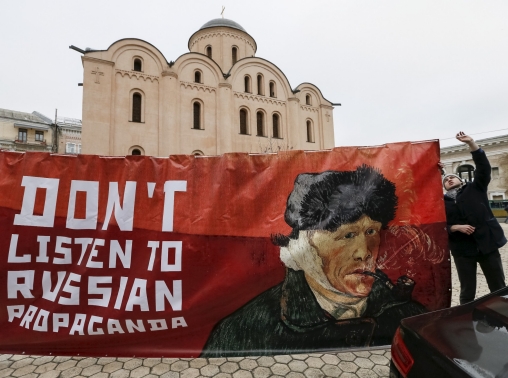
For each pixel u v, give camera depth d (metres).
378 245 2.60
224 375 2.40
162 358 2.65
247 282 2.56
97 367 2.53
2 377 2.42
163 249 2.58
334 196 2.64
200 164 2.71
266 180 2.67
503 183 23.52
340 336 2.53
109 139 15.91
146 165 2.69
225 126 19.19
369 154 2.68
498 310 1.69
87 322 2.50
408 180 2.63
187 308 2.53
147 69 17.58
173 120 17.55
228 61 24.17
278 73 22.06
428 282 2.56
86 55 15.77
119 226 2.60
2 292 2.51
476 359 1.31
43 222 2.58
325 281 2.57
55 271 2.55
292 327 2.53
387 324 2.54
